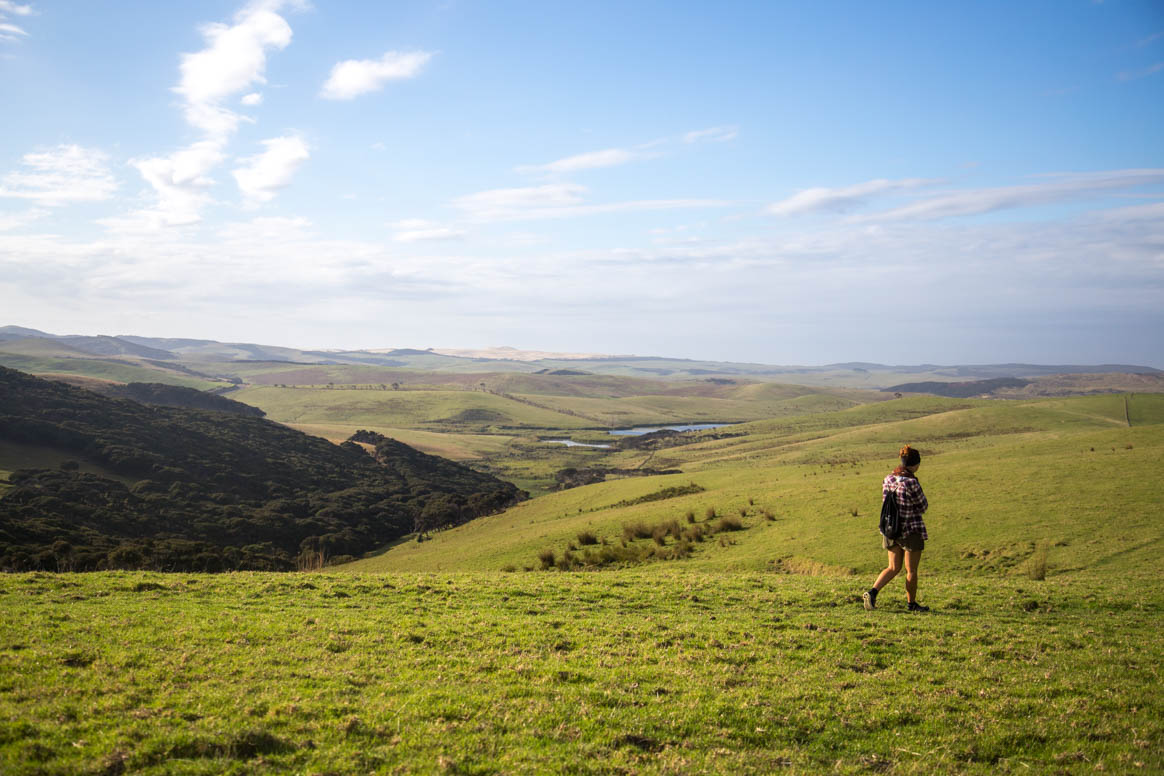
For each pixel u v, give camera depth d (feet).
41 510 270.46
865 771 23.62
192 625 39.70
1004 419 483.92
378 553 312.29
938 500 144.46
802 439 623.77
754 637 40.22
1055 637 41.01
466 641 38.55
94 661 31.76
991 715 28.50
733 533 156.25
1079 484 136.05
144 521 297.74
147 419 464.24
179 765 21.74
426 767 22.21
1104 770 23.45
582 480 532.32
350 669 32.55
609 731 25.90
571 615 47.06
